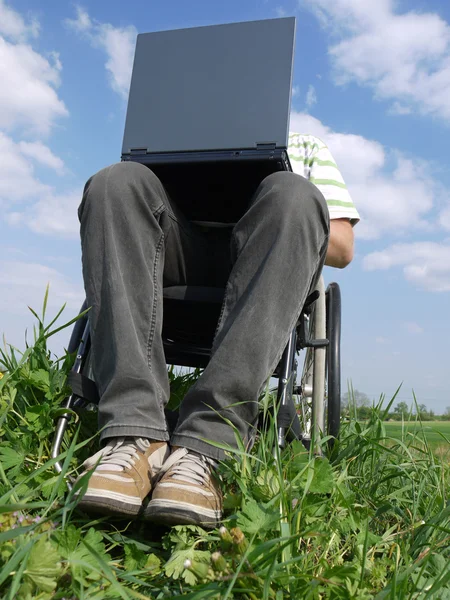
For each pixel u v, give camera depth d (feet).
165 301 5.77
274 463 4.04
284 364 5.02
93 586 2.97
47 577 2.73
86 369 5.22
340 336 6.97
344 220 7.34
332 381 6.70
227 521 3.66
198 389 4.15
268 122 5.38
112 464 3.87
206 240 6.09
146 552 3.79
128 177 4.72
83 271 4.64
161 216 5.15
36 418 4.58
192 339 6.58
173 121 5.66
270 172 5.54
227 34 5.70
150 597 3.10
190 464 3.92
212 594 2.76
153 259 4.72
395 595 3.01
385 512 4.95
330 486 3.89
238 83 5.54
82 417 5.01
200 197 6.04
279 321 4.28
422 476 5.48
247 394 4.14
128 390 4.20
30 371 4.88
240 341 4.14
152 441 4.11
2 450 4.43
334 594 3.12
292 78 5.45
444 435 5.78
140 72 5.91
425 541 4.15
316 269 4.90
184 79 5.74
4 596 2.67
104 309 4.44
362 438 5.68
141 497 3.86
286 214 4.37
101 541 3.55
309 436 6.87
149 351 4.51
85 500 3.61
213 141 5.48
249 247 4.42
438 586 2.98
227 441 4.03
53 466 4.31
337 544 3.97
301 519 3.75
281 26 5.55
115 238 4.55
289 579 3.02
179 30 5.88
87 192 4.73
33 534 3.05
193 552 3.42
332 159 7.61
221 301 5.56
